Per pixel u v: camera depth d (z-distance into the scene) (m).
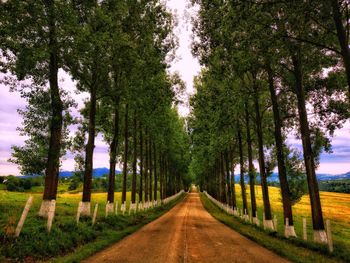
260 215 44.03
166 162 73.31
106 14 18.03
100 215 25.17
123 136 36.12
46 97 16.66
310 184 16.53
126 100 24.23
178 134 61.41
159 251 12.09
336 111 19.19
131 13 22.03
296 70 17.83
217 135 31.86
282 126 24.08
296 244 15.99
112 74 25.25
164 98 32.16
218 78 23.12
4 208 19.62
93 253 11.50
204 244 14.52
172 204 66.50
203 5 18.91
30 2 14.48
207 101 29.06
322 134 19.95
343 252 12.99
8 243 10.22
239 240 16.72
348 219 48.91
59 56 16.80
